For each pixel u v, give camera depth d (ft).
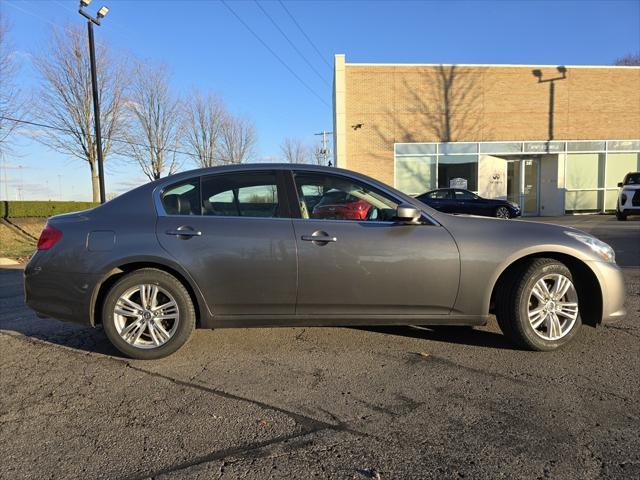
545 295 13.07
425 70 70.03
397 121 70.23
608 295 13.12
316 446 8.77
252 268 12.64
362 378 11.74
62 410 10.34
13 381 11.88
